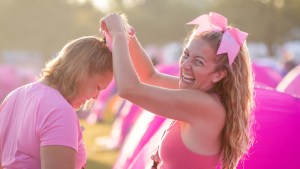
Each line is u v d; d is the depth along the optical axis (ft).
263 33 211.00
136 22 239.30
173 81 16.75
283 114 20.70
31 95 13.47
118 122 51.49
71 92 13.52
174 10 247.09
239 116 14.16
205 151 14.16
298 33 213.05
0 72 77.20
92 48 13.80
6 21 192.75
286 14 212.43
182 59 14.48
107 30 14.24
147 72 16.66
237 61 14.12
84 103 14.05
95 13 213.25
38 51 195.72
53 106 12.97
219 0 222.89
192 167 14.29
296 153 19.92
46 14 196.03
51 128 12.78
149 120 23.95
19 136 13.28
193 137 14.10
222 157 14.39
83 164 13.91
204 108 13.93
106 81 13.97
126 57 13.80
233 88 14.08
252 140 17.13
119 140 48.37
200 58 14.06
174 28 242.99
